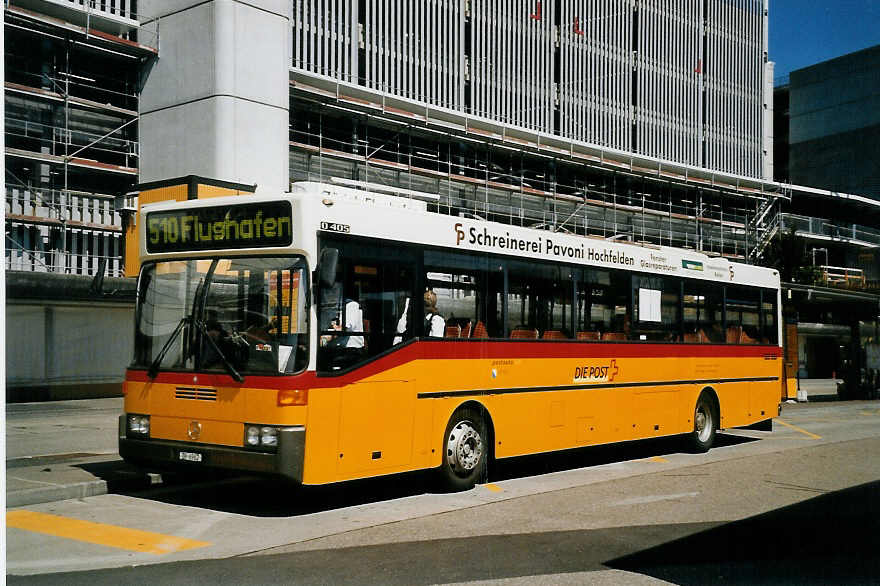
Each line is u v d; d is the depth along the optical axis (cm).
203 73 2816
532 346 1150
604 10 5462
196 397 884
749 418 1620
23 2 2627
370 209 938
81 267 2725
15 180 2628
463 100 4653
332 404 864
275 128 2927
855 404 3008
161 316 934
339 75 4078
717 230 4722
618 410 1302
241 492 1036
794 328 3147
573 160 4072
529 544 762
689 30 6012
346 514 903
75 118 2830
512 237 1136
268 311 865
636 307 1355
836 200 6166
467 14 4697
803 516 903
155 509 915
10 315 2306
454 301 1041
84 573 655
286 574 652
